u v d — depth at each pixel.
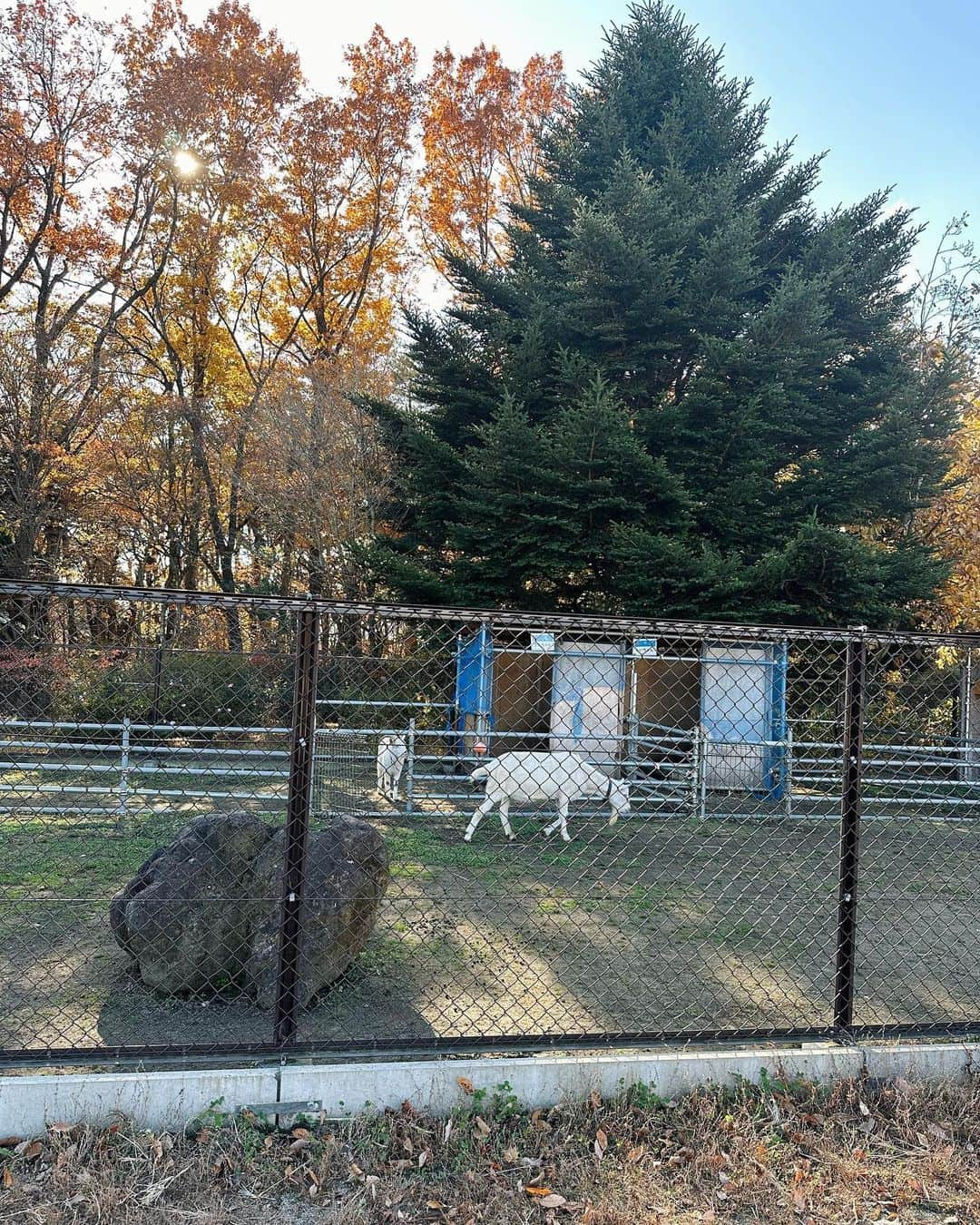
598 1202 2.71
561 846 8.61
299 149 24.44
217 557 24.69
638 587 13.73
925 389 16.45
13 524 19.06
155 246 24.11
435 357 17.67
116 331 23.72
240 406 23.64
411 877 6.95
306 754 3.24
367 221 25.80
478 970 4.86
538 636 10.93
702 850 8.61
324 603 3.30
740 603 13.88
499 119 25.81
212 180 23.92
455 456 16.06
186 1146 2.87
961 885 7.45
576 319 16.12
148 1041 3.79
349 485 18.88
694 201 17.41
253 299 26.66
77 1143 2.81
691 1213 2.70
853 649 3.69
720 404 14.86
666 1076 3.29
